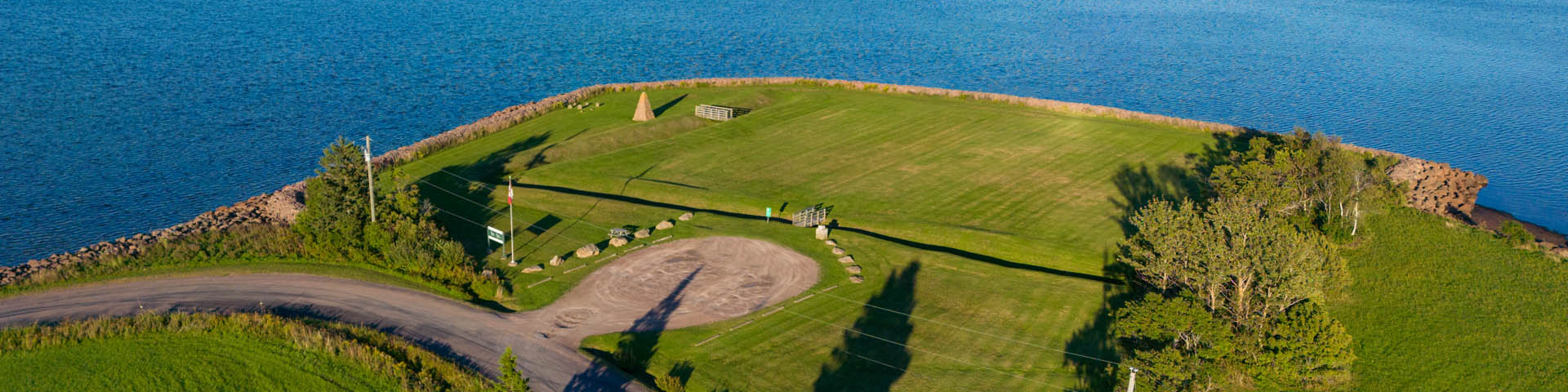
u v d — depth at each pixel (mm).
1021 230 86312
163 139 130125
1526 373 65688
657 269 75250
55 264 73625
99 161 119062
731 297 70500
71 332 61812
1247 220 64812
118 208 102375
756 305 69312
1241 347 58719
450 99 164500
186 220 99562
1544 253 85938
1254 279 62938
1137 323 58781
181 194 107812
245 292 69375
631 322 66500
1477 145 153125
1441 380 65062
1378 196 89312
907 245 83875
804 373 60406
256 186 111312
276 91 163500
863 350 63531
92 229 96250
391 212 78375
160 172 115438
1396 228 91812
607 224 85312
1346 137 158750
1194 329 57969
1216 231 65062
